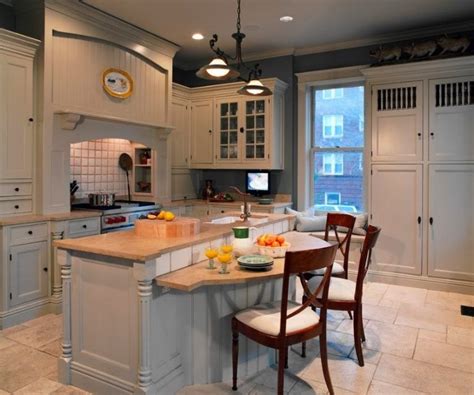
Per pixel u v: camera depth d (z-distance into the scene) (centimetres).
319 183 536
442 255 426
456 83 411
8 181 341
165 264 224
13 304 333
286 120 530
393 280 449
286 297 208
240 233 259
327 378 229
